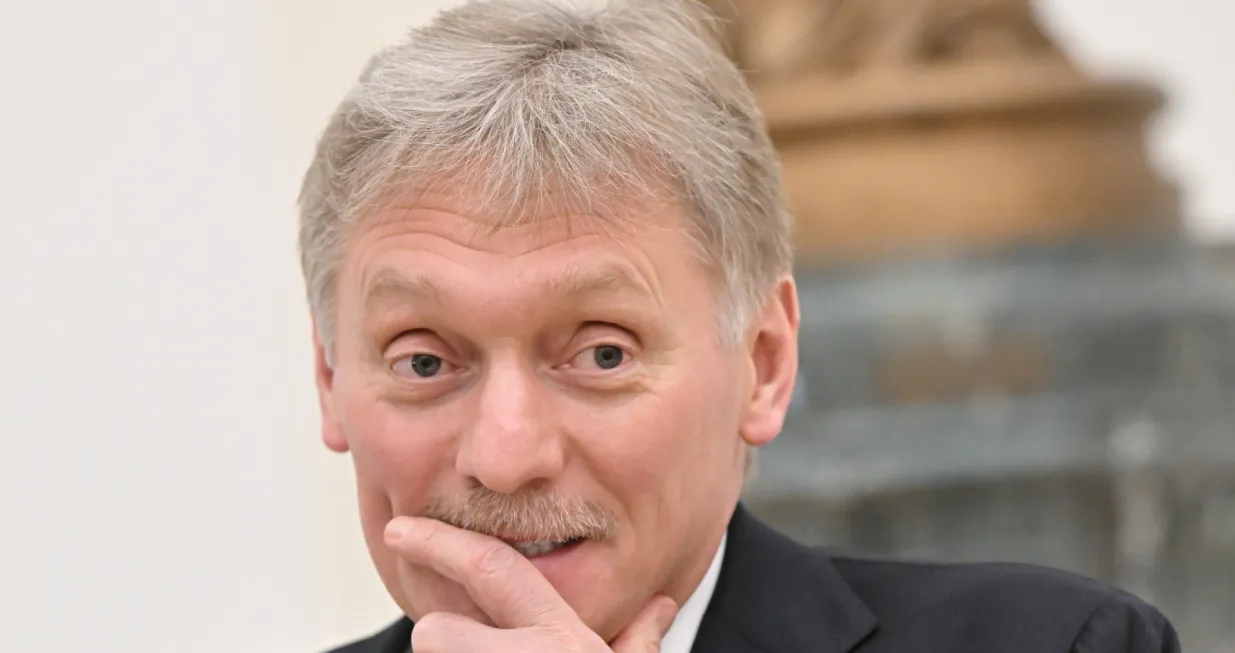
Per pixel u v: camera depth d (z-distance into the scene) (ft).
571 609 9.91
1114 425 22.75
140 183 23.11
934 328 23.16
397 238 10.03
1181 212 25.11
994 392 23.07
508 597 9.93
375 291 10.19
